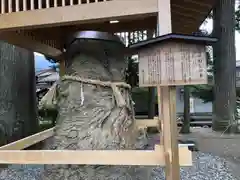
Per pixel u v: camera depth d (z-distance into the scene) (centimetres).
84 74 319
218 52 765
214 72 785
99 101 309
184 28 461
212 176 428
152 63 208
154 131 736
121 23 455
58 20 257
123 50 368
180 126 809
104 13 249
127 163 230
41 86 1063
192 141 635
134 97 1007
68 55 355
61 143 299
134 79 743
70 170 289
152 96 767
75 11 254
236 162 498
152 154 227
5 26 268
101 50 337
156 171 454
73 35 350
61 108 321
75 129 300
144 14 243
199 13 392
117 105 314
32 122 659
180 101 1075
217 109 779
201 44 201
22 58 625
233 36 758
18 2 269
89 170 286
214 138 685
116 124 305
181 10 379
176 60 202
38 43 393
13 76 588
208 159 516
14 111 586
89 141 292
